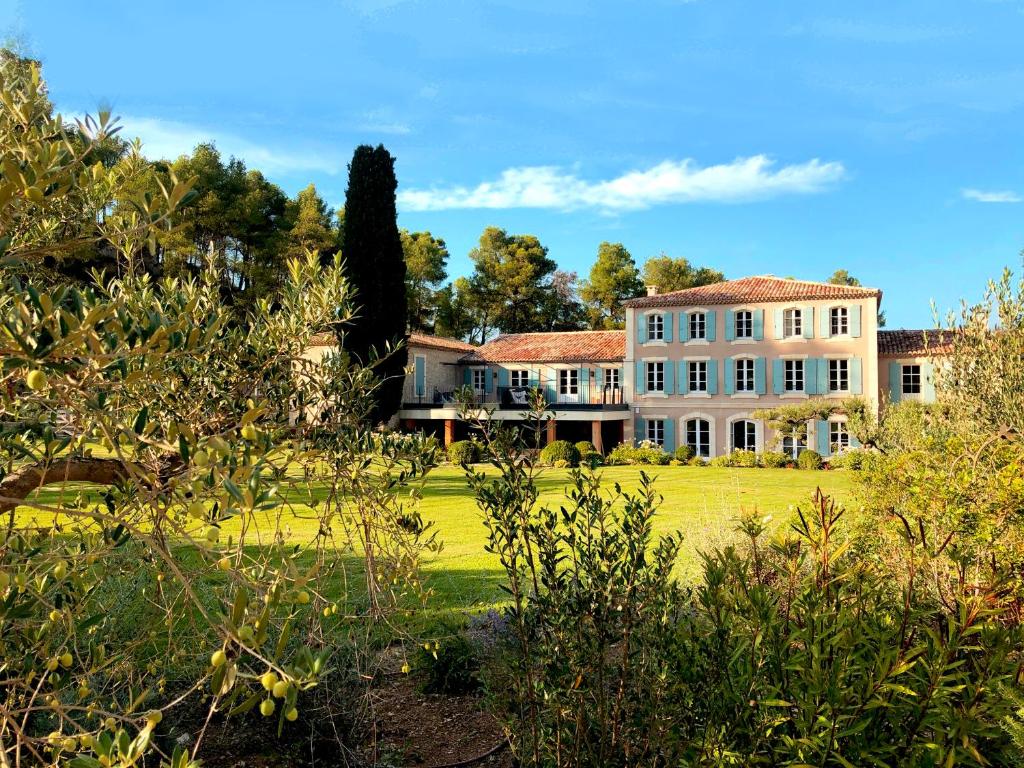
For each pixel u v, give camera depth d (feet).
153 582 8.59
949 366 22.00
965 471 10.07
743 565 8.61
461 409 8.80
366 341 73.51
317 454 8.27
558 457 76.54
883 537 11.05
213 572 7.79
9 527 5.58
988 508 8.82
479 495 8.68
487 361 108.47
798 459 83.30
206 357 7.36
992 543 8.51
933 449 12.62
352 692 11.94
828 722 6.46
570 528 8.70
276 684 3.59
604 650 8.75
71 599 6.16
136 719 4.72
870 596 8.06
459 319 170.71
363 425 9.14
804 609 7.63
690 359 97.71
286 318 8.95
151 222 4.61
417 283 161.38
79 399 4.43
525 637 8.73
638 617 8.61
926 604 8.11
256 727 11.96
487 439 8.77
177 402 7.28
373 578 9.32
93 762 3.57
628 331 100.78
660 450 91.09
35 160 4.23
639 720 8.26
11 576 5.12
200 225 113.80
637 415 100.17
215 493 4.89
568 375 106.42
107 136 4.67
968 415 20.49
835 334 91.40
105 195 7.64
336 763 11.30
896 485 11.82
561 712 8.30
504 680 10.62
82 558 5.76
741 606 7.88
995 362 20.01
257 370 8.13
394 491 9.16
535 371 108.17
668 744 7.89
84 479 6.04
